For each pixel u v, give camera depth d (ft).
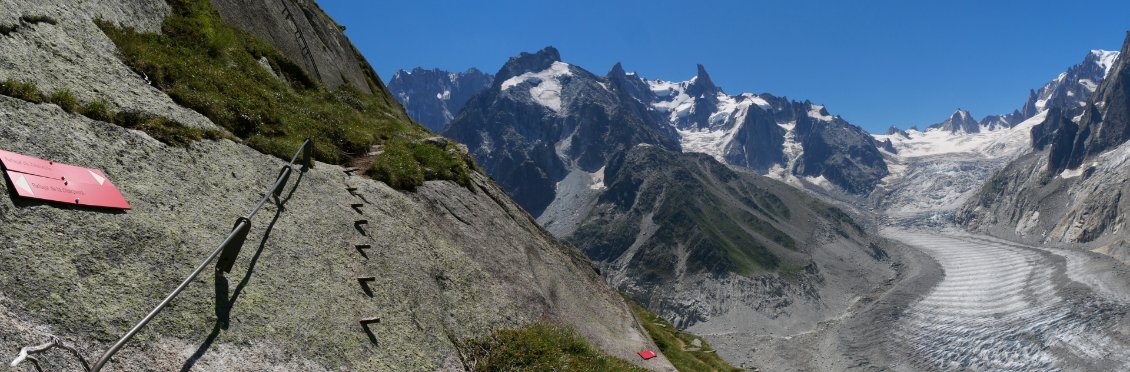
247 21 132.16
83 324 34.32
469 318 65.98
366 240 64.49
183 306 40.24
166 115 61.46
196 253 45.52
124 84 62.13
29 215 37.99
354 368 47.09
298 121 88.28
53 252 36.96
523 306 76.07
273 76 106.11
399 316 56.95
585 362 68.33
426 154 103.09
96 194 43.24
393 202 76.64
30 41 55.62
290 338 44.83
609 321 93.86
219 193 55.06
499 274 79.71
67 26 63.41
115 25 75.92
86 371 32.17
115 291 37.70
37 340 31.58
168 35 89.66
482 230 88.94
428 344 56.80
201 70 80.74
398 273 62.90
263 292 46.91
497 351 62.95
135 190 47.19
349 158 88.22
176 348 37.32
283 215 58.75
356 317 52.19
